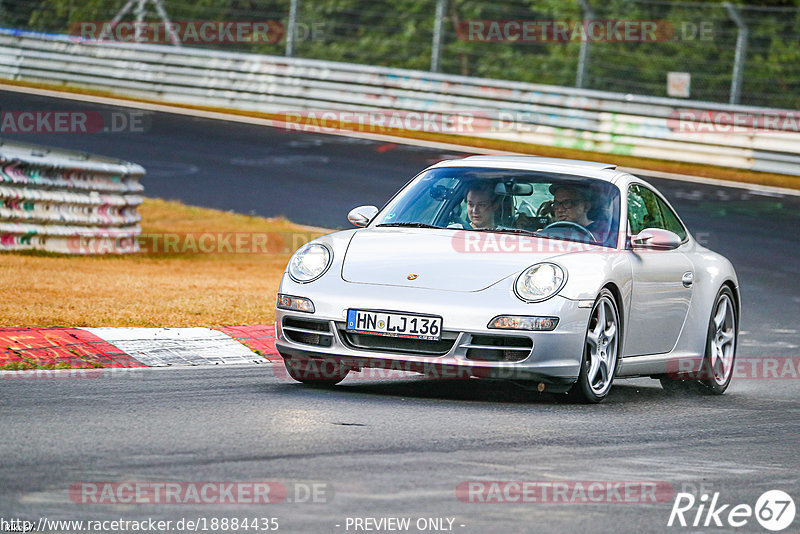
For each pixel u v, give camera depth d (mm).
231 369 26016
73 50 97125
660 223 27688
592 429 20391
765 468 17953
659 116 81062
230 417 19297
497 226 25125
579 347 22672
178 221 57562
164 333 28641
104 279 39000
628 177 27000
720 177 75375
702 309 27703
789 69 103938
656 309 25750
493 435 18953
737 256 53906
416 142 82875
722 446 19719
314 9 118625
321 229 57750
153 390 22047
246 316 33281
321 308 22797
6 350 25000
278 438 17578
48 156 48000
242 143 79375
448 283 22625
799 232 60344
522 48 114938
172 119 86500
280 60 92062
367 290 22703
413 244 24078
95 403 20109
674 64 106875
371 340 22516
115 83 95812
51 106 87125
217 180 67750
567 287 22609
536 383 22562
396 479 15250
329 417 19781
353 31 119875
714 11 107000
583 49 84562
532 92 84500
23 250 44250
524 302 22234
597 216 25328
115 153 73125
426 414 20766
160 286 38688
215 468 15320
